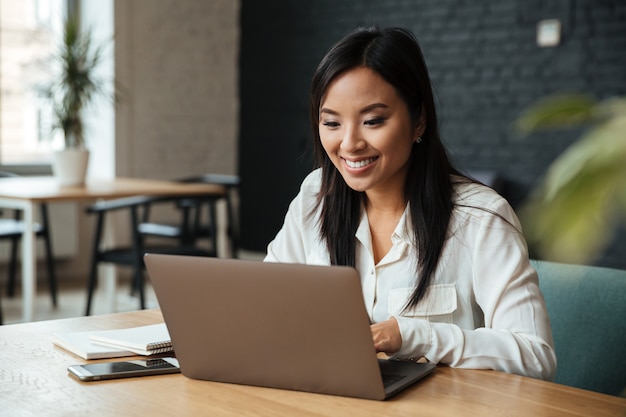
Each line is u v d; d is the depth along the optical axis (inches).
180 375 54.7
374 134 61.9
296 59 276.8
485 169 234.7
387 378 51.9
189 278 51.4
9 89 251.6
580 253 14.1
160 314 73.7
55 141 259.6
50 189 186.9
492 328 61.5
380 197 67.3
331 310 47.6
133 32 265.6
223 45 288.8
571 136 217.9
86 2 263.1
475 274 63.5
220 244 215.8
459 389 51.3
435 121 66.0
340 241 68.7
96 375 52.9
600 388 66.9
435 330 56.7
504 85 230.4
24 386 51.5
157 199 178.7
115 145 263.9
